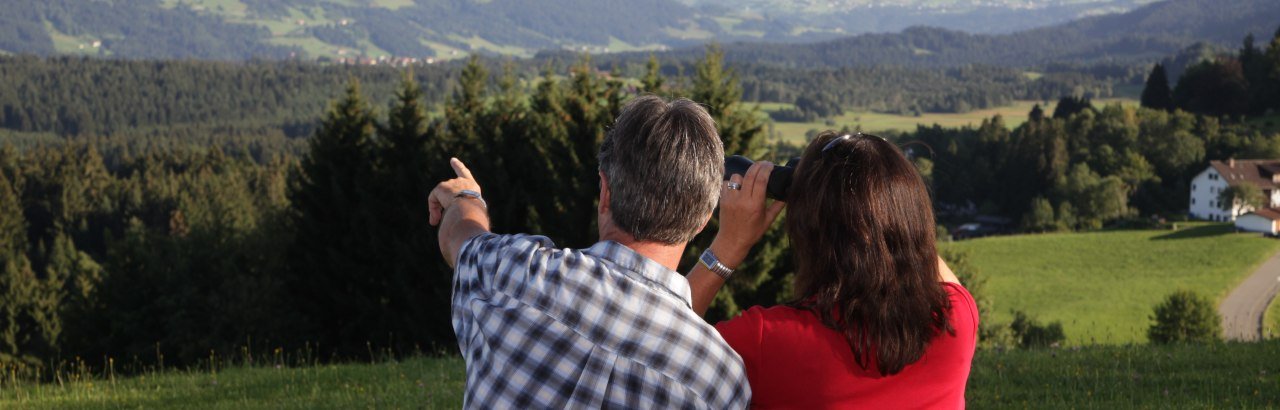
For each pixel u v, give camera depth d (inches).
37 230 4220.0
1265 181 4347.9
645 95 78.2
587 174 856.9
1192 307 1704.0
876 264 74.5
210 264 1141.7
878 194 75.8
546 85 990.4
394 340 964.0
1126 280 2844.5
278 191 4057.6
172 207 4151.1
